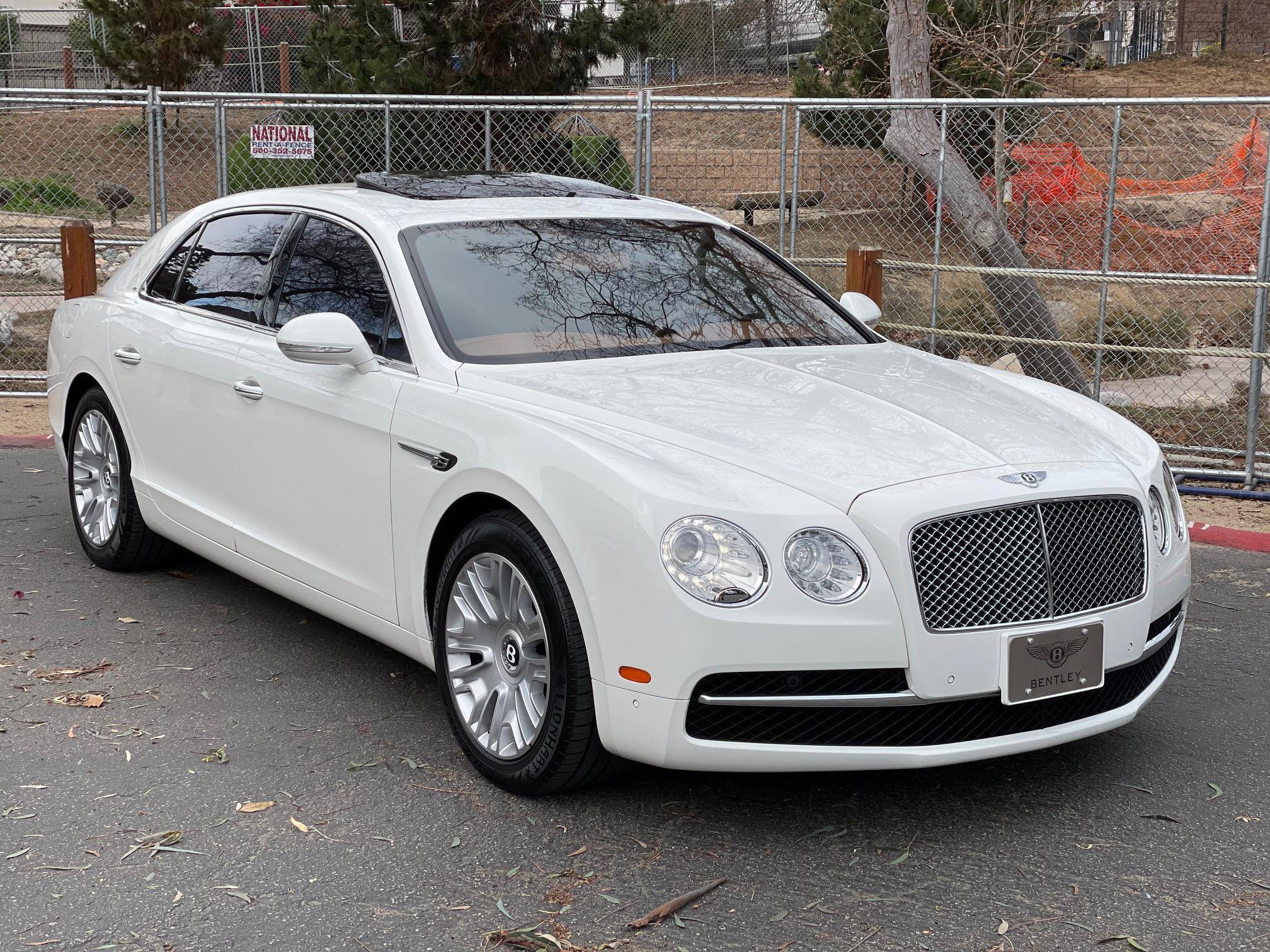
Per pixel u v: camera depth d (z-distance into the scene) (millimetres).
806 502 3379
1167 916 3193
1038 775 4012
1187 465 8531
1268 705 4637
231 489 4969
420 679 4777
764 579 3293
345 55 15023
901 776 3986
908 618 3332
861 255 8227
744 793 3852
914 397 4125
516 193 5117
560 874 3377
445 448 3902
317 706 4500
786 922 3152
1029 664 3451
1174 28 35188
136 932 3090
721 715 3379
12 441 8555
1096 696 3705
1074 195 13461
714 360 4355
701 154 21297
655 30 15609
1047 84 20359
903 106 8500
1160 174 17844
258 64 30656
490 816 3695
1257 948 3051
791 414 3844
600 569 3412
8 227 17609
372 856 3467
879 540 3344
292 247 4953
